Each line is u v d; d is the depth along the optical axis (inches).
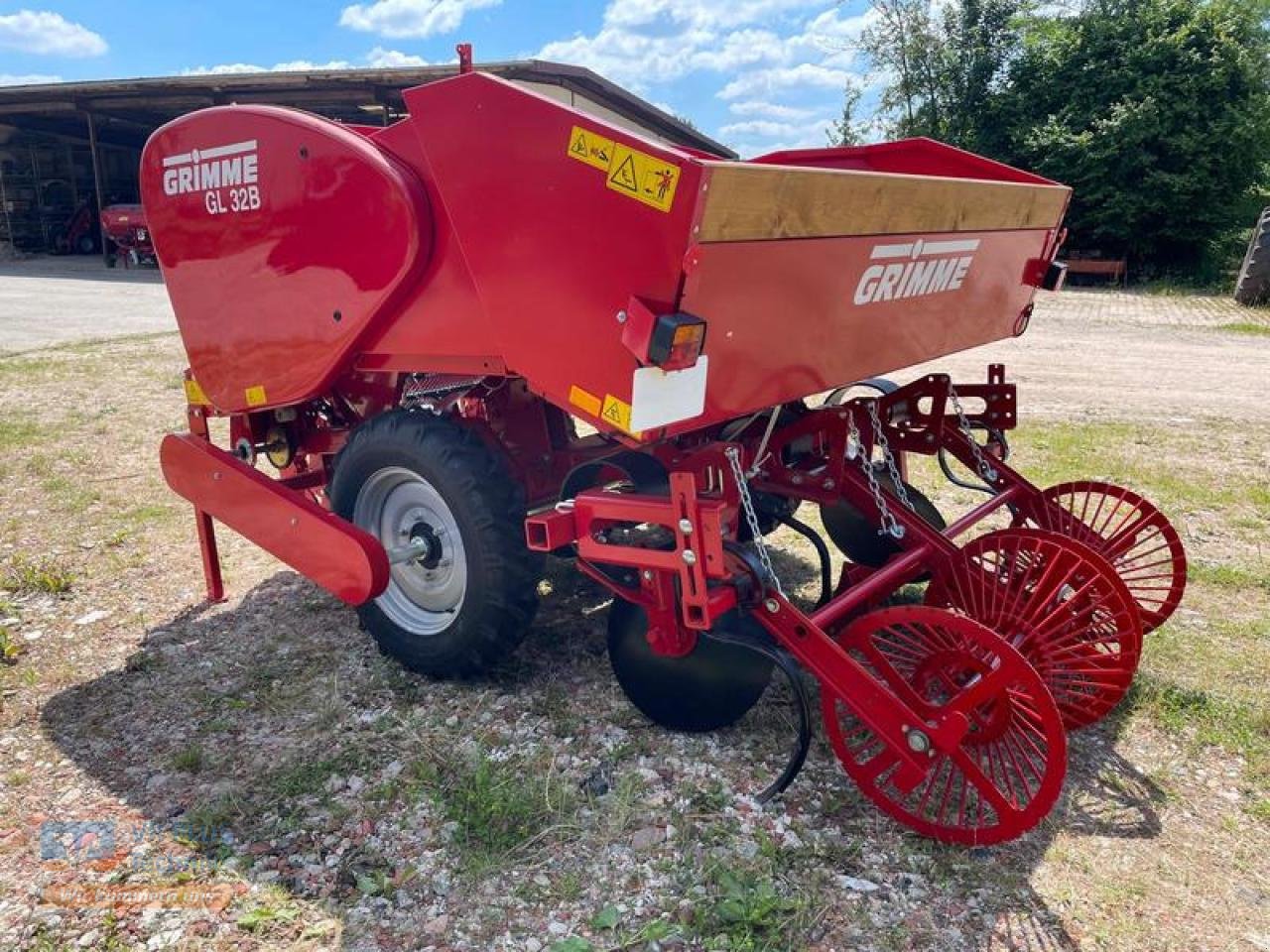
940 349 143.3
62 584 171.3
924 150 178.5
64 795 114.9
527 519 115.9
